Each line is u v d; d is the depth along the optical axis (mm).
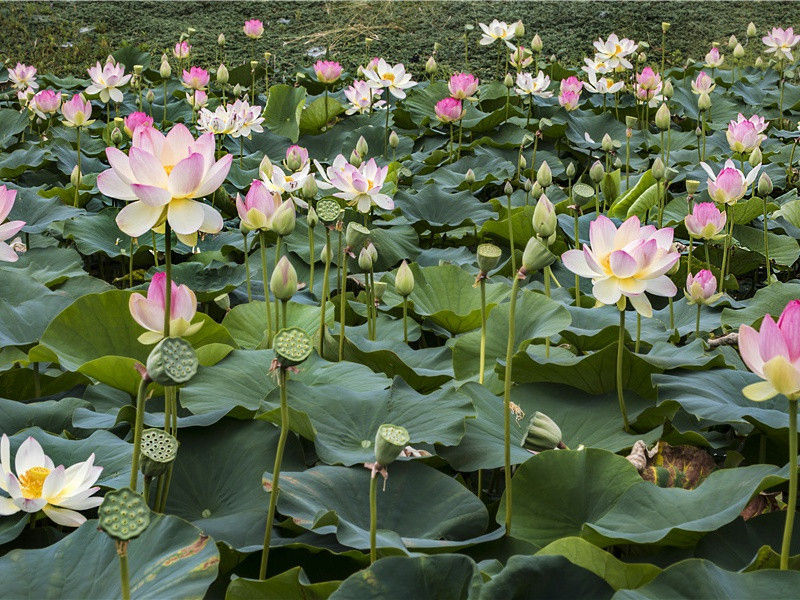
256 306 3617
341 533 1889
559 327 3025
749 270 4875
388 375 3096
